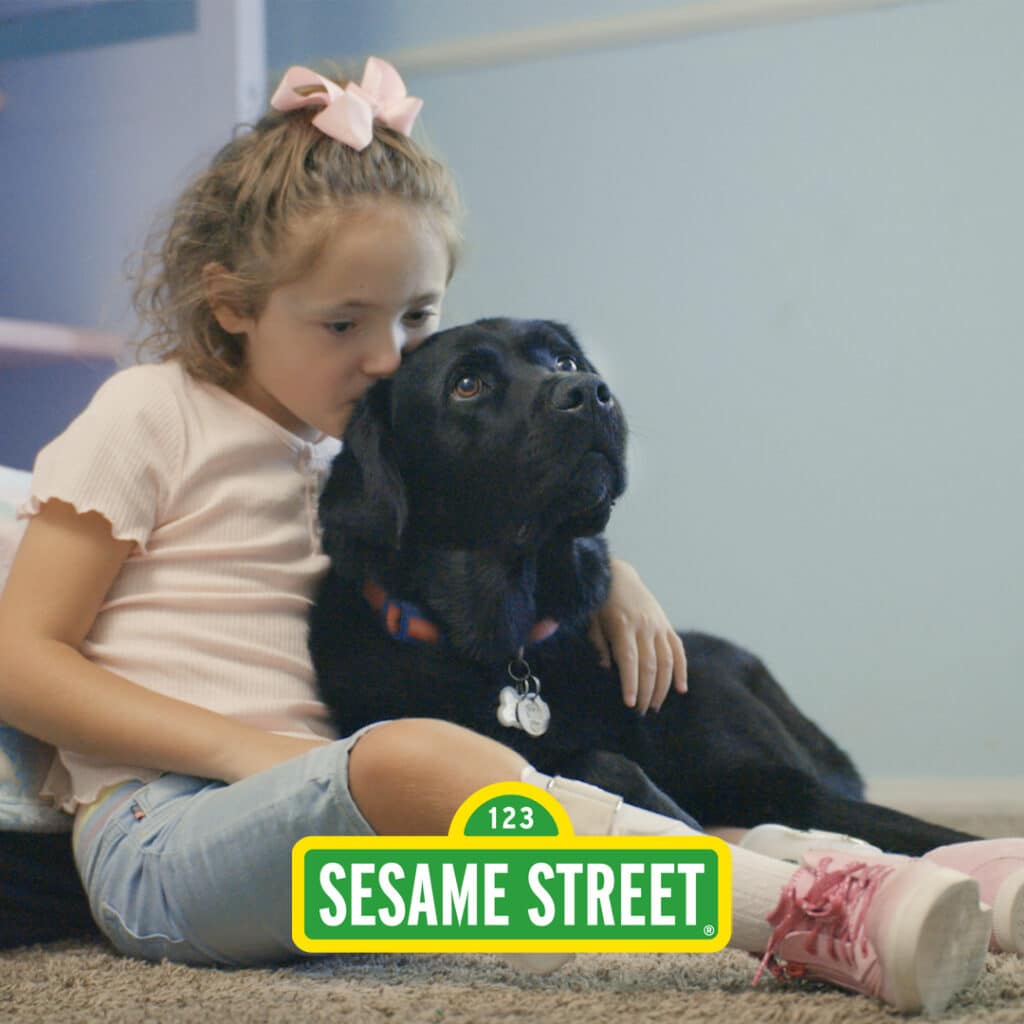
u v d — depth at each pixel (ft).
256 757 3.98
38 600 4.21
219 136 9.64
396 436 4.60
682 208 10.18
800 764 5.04
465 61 10.64
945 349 9.55
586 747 4.52
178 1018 3.20
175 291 4.93
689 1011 3.08
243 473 4.63
